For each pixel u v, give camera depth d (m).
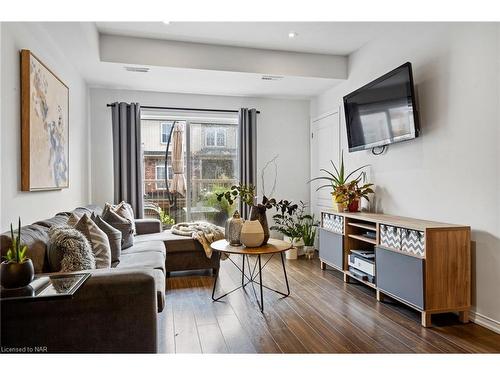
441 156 2.78
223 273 3.80
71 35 2.80
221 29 3.41
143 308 1.58
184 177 4.99
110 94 4.50
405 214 3.22
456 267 2.43
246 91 4.77
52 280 1.54
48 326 1.49
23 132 2.21
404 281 2.56
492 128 2.35
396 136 3.10
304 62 4.07
